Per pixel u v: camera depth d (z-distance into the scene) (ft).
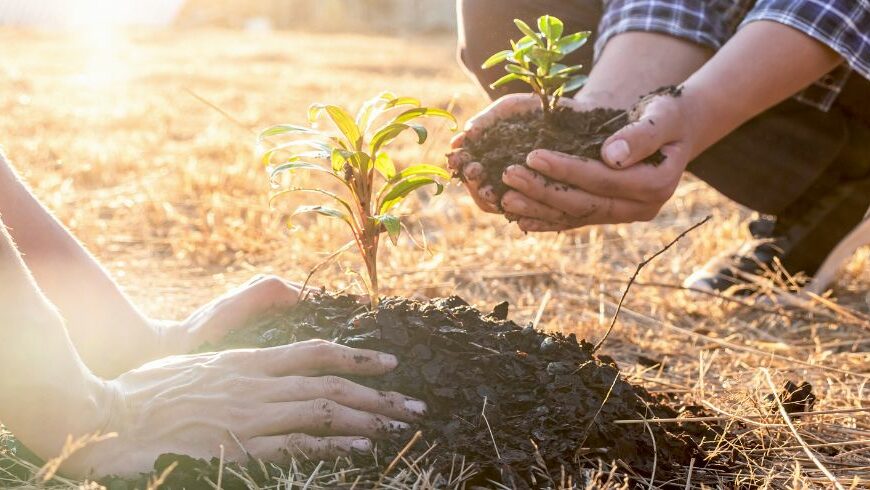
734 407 3.54
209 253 5.38
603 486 3.02
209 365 3.11
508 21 4.40
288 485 2.97
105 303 3.36
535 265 5.09
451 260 5.28
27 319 2.88
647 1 4.01
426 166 3.37
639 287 4.89
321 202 6.67
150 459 2.99
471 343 3.30
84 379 2.98
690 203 6.85
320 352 3.14
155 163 8.13
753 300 4.68
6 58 19.76
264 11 42.45
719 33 4.04
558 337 3.43
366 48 26.76
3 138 9.00
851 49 3.72
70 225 5.70
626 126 3.48
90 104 12.34
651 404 3.38
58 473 2.99
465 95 13.48
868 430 3.48
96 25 36.37
